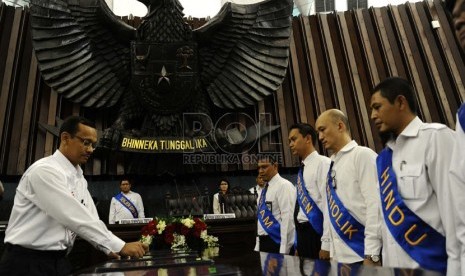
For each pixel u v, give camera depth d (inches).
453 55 304.2
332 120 97.0
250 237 185.6
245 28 276.7
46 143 253.6
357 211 89.3
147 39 255.9
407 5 324.2
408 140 71.6
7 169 244.5
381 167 76.8
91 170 253.8
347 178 91.5
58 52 255.0
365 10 325.1
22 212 79.2
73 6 257.0
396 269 36.2
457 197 57.1
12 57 266.7
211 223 178.7
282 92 295.9
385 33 314.7
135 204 242.4
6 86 258.5
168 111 257.8
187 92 257.8
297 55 309.9
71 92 255.9
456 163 58.0
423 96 294.5
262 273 41.6
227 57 275.0
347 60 306.5
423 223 66.9
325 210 102.6
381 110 73.4
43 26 252.4
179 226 121.3
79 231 74.2
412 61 303.7
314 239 114.4
